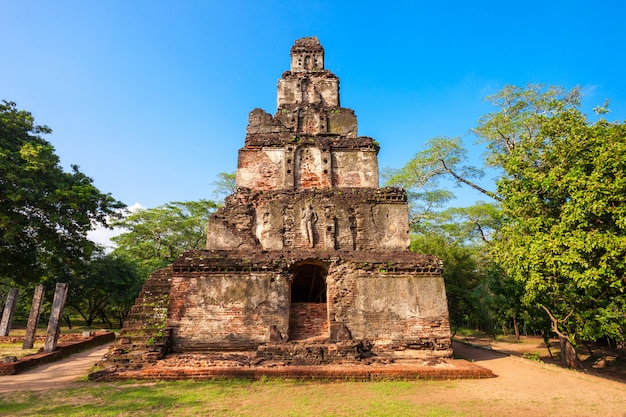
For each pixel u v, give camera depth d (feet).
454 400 28.02
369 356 39.83
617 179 34.32
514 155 48.83
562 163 42.65
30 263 74.79
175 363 36.37
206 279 43.21
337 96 64.49
